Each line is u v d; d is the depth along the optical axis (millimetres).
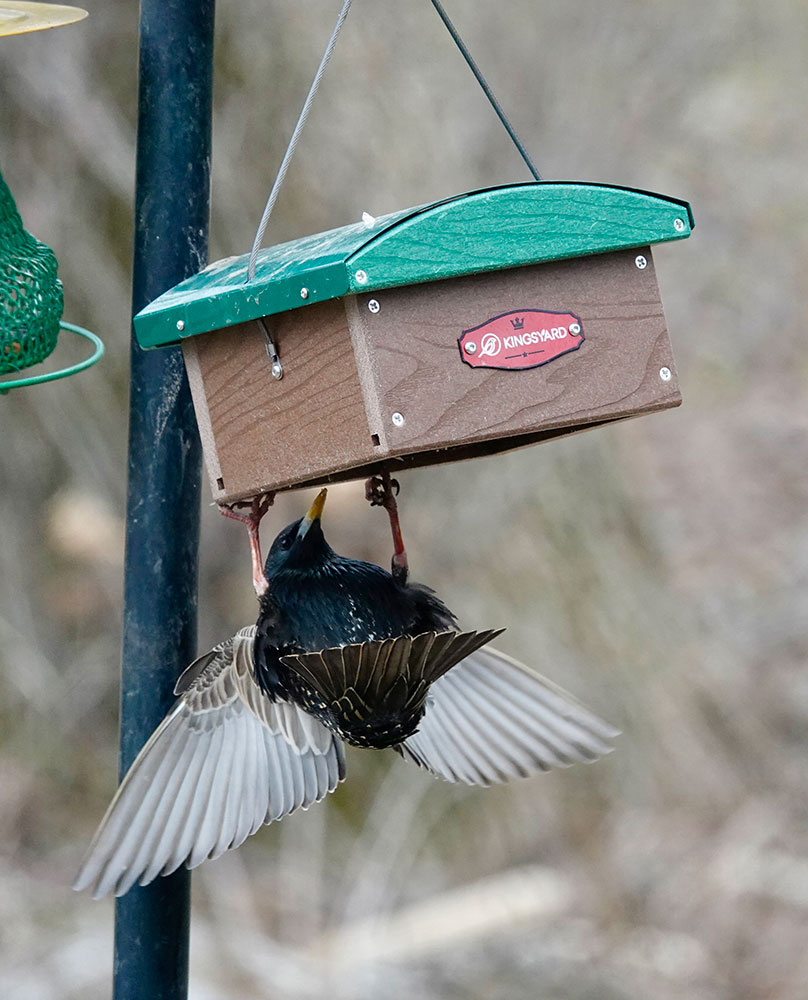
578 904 13789
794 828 14586
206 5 6723
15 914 12891
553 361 5613
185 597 6727
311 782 6352
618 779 14680
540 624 14094
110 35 13266
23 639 13844
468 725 6785
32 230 13141
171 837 6078
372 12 13586
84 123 13125
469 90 14102
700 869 14141
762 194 20875
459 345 5469
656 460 18672
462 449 6641
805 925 13688
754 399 20328
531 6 14633
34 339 7047
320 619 6164
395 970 12766
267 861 13891
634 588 14586
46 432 13633
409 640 5105
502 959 13055
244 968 12555
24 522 13836
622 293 5754
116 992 6688
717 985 12906
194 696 6289
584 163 14875
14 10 6457
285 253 5910
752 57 20188
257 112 13148
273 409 5742
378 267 5238
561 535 14328
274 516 13453
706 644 15664
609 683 14453
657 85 15500
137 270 6738
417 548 13883
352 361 5410
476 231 5426
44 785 13711
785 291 20953
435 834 14117
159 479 6676
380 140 13477
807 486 19078
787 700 15758
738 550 18109
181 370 6676
